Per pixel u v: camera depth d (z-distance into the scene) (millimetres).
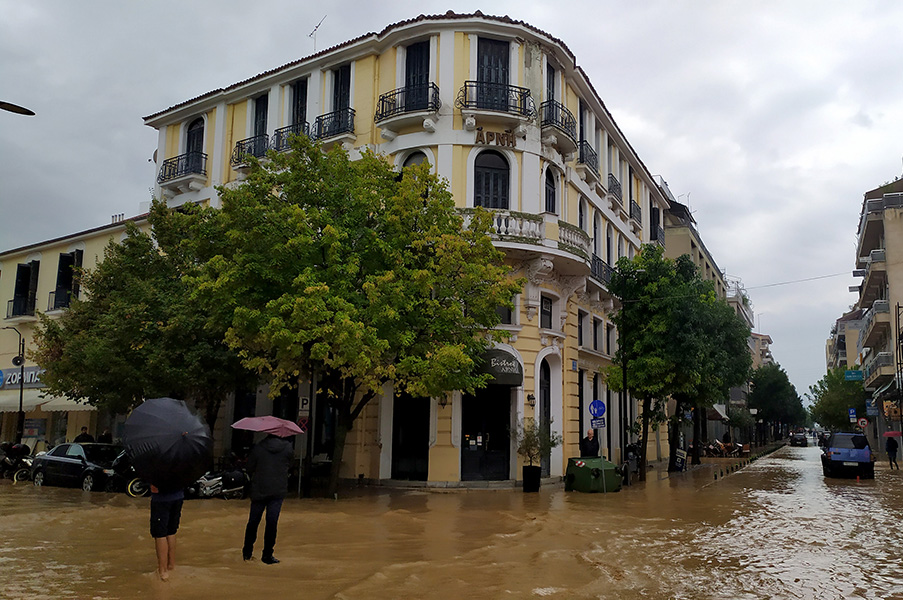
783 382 78812
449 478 21141
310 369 18188
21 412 28312
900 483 24766
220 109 27781
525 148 22891
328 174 18438
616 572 9172
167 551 8219
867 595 8172
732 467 32625
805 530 13188
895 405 36406
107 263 22438
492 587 8164
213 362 20422
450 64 22812
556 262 23281
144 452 7852
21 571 8586
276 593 7574
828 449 27922
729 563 9961
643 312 25047
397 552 10305
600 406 22000
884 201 39188
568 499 18328
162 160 29484
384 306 16500
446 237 17656
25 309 34750
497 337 19281
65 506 15711
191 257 22141
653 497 19141
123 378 20328
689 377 24703
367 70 24109
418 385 16938
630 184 35906
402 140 22859
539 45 23719
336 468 18312
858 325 75500
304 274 16266
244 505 16047
